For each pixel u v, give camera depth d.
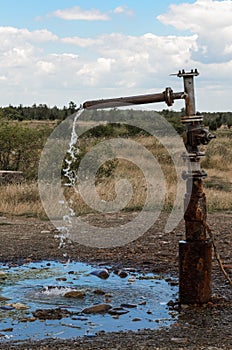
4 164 18.47
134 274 7.21
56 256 8.34
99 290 6.40
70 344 4.68
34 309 5.80
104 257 8.22
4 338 4.88
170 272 7.27
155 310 5.64
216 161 24.20
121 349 4.51
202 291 5.68
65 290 6.49
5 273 7.36
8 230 10.48
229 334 4.88
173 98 5.52
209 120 51.53
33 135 18.52
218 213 12.79
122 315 5.54
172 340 4.73
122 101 5.71
